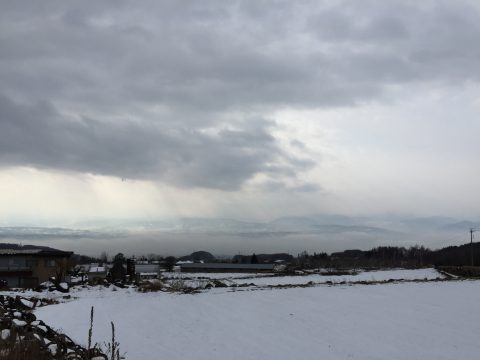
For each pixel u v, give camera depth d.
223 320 20.78
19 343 10.20
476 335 17.69
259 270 99.06
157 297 29.39
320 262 115.88
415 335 17.66
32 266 54.53
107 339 16.42
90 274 69.44
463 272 66.69
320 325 19.59
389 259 128.25
